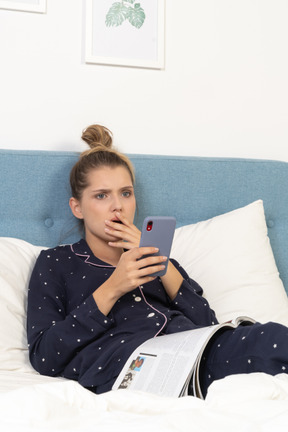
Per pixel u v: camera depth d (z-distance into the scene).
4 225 1.77
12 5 1.92
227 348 1.19
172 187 1.95
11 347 1.44
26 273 1.59
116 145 2.04
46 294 1.47
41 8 1.95
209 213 1.99
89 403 0.85
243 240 1.83
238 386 0.90
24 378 1.29
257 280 1.78
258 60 2.20
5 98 1.92
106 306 1.35
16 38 1.93
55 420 0.77
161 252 1.36
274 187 2.06
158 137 2.09
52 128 1.97
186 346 1.18
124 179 1.61
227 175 2.01
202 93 2.14
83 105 2.00
